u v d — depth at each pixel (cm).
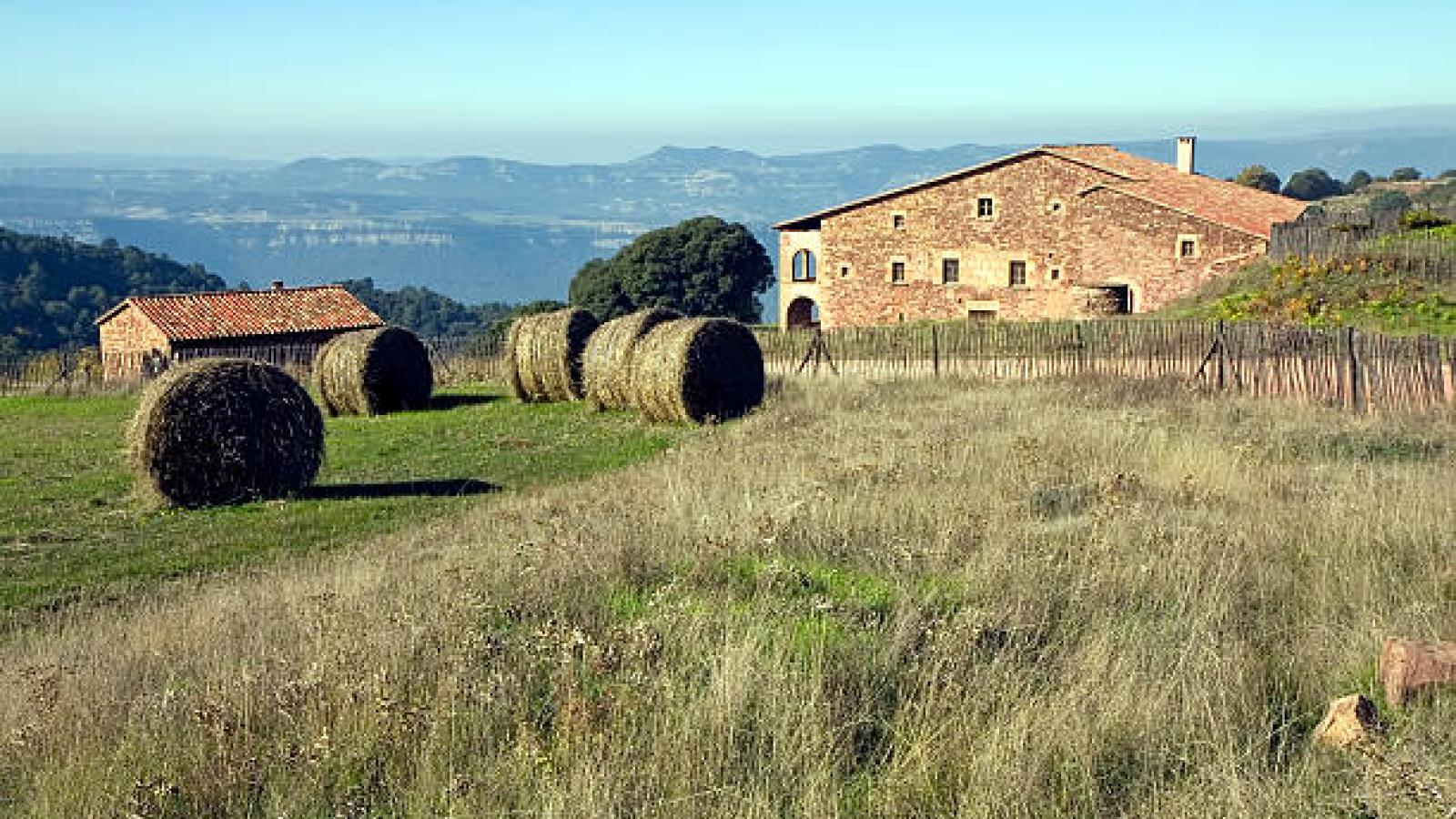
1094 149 4706
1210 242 3841
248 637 742
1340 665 606
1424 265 2773
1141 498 1030
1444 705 541
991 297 4300
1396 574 758
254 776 518
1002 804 462
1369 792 459
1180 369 2364
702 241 6825
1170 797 468
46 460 1916
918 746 505
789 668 593
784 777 496
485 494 1512
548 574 782
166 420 1468
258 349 3806
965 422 1664
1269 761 511
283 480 1538
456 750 530
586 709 539
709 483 1199
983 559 783
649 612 703
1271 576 765
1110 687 561
